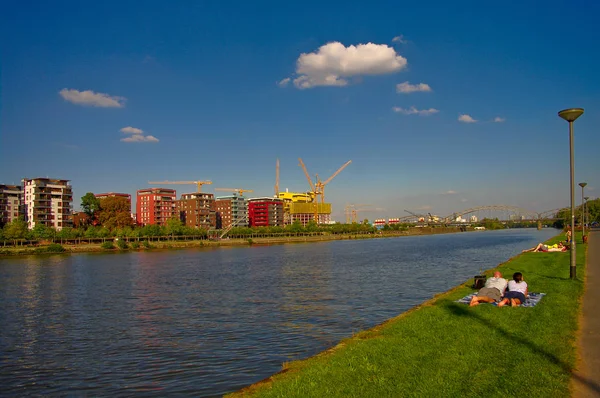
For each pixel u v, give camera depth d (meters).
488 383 13.23
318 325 32.94
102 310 44.59
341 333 30.34
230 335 31.08
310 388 13.75
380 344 17.97
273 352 26.44
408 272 69.00
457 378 13.72
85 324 38.09
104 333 34.22
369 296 45.78
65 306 47.91
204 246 191.12
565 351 15.77
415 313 24.02
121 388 22.11
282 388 13.99
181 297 50.81
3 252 140.00
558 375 13.61
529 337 17.67
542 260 49.31
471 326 19.92
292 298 46.28
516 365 14.59
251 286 58.22
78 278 75.56
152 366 25.14
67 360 27.41
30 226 195.88
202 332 32.53
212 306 43.66
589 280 32.50
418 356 16.08
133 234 186.00
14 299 53.66
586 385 12.94
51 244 151.00
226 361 25.12
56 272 86.75
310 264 91.12
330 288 52.94
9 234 155.38
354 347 17.86
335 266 84.38
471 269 71.69
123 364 25.92
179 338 31.12
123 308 45.19
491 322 20.47
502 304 23.92
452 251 121.25
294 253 133.75
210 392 20.72
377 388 13.35
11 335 34.78
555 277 34.59
